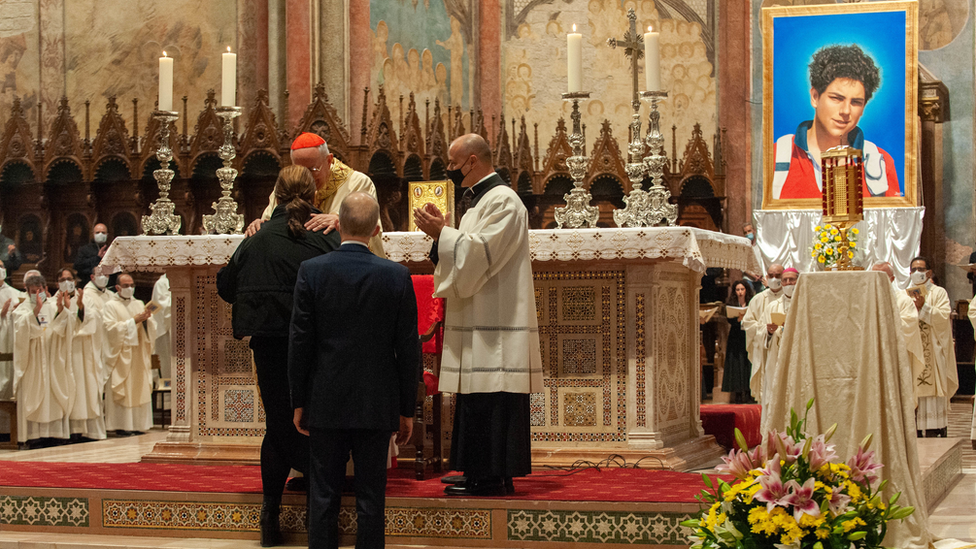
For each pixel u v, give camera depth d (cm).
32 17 1370
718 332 1390
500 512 501
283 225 501
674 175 1412
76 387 998
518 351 506
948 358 1045
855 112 1491
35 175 1261
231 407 670
